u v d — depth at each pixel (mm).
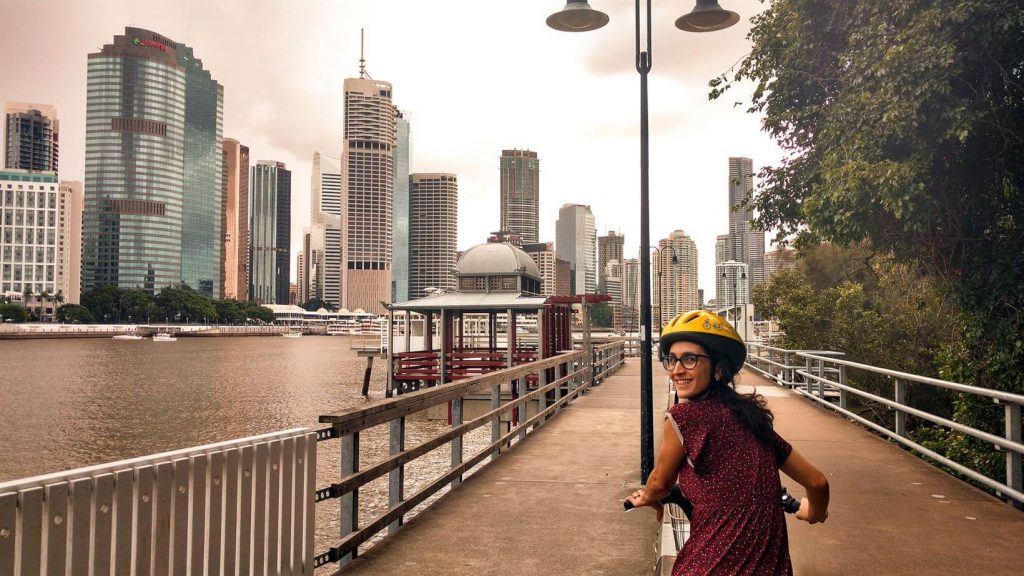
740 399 2389
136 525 3242
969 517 6305
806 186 11617
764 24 11766
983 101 8477
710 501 2307
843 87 10086
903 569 4973
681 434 2348
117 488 3160
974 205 9602
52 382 58688
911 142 8641
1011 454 6621
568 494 7402
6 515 2709
